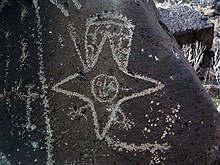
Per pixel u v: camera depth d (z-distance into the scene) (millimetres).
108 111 2143
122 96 2150
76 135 2145
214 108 2258
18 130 2162
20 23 2164
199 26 3928
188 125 2201
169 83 2197
